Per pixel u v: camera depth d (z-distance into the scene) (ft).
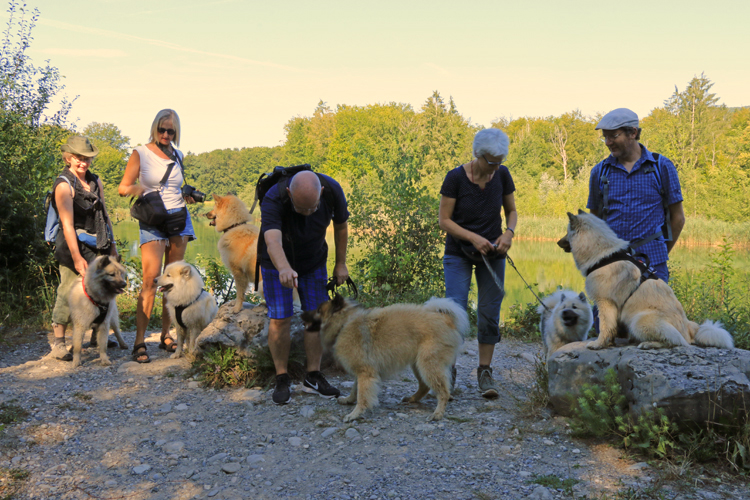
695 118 187.21
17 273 26.63
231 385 16.07
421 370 13.34
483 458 11.04
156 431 13.05
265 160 334.03
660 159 13.96
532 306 25.71
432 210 30.32
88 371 17.47
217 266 29.60
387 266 29.50
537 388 14.52
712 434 10.56
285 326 14.87
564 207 127.65
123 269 18.07
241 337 16.74
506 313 31.58
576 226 13.05
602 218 14.75
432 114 180.04
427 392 14.66
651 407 10.91
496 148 13.93
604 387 11.97
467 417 13.33
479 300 15.51
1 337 20.99
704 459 10.43
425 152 32.37
